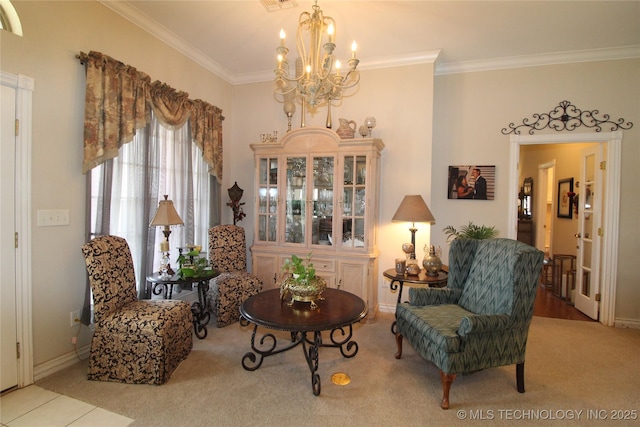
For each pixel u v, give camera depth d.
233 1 2.71
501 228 3.77
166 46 3.26
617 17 2.83
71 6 2.39
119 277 2.41
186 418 1.88
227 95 4.27
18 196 2.11
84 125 2.43
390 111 3.72
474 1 2.65
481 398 2.12
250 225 4.32
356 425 1.85
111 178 2.63
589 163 3.88
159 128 3.14
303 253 3.62
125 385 2.19
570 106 3.55
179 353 2.46
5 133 2.05
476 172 3.82
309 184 3.62
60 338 2.37
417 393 2.16
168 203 2.86
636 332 3.28
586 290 3.90
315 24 2.29
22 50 2.11
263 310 2.34
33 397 2.04
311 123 4.02
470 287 2.58
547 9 2.74
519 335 2.16
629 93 3.40
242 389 2.17
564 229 5.15
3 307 2.06
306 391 2.16
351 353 2.70
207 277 2.91
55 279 2.33
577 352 2.81
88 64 2.43
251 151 4.31
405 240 3.68
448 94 3.91
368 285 3.40
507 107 3.73
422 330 2.23
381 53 3.60
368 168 3.40
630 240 3.43
